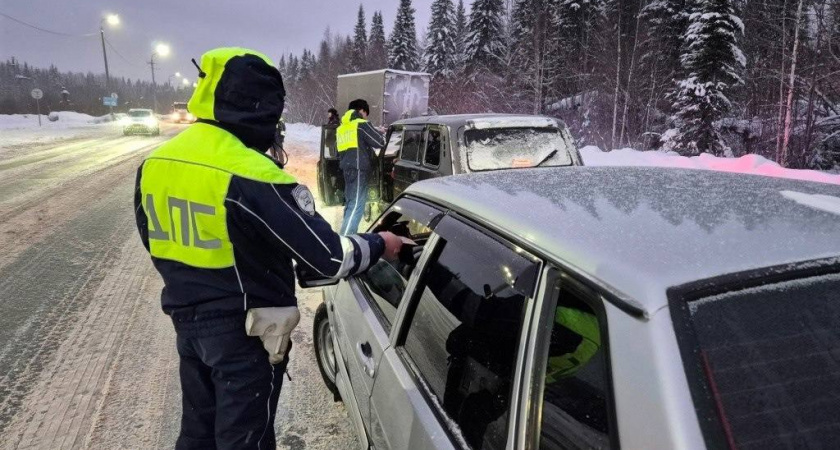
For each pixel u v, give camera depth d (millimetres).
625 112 21203
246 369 1655
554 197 1544
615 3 24156
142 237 1783
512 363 1225
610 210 1358
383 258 2371
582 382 1062
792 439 865
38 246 6117
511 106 29281
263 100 1567
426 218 1895
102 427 2766
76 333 3863
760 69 17484
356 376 2154
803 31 15008
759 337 939
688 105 17391
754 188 1559
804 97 15672
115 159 15266
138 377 3252
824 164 14336
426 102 16703
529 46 29141
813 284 1021
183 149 1559
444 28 42562
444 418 1430
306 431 2756
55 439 2672
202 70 1539
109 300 4488
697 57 17312
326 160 7629
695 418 843
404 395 1616
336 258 1592
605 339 997
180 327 1657
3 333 3855
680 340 910
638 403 897
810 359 938
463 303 1547
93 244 6211
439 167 4879
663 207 1354
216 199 1495
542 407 1129
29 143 21297
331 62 52438
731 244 1101
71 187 10195
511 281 1287
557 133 5004
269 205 1482
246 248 1559
